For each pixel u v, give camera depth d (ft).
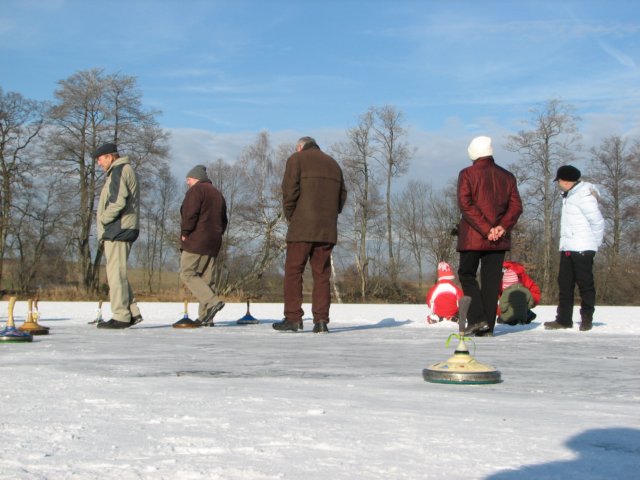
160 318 39.11
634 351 19.01
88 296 118.73
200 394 9.68
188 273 30.96
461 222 25.91
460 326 12.37
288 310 27.48
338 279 145.79
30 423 7.26
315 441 6.41
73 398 9.20
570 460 5.80
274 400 9.09
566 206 30.12
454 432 6.98
